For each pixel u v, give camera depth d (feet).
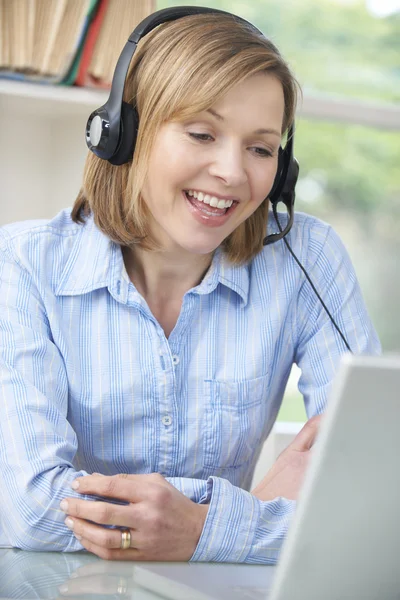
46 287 4.79
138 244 4.83
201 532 3.87
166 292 5.01
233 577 3.54
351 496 2.69
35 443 4.27
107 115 4.47
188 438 4.88
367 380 2.50
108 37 6.55
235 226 4.60
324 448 2.59
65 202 7.48
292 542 2.75
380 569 2.95
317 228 5.43
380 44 15.66
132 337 4.85
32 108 6.95
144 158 4.43
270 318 5.10
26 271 4.78
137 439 4.85
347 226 16.10
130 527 3.81
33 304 4.71
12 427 4.31
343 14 15.58
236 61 4.17
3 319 4.62
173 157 4.31
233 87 4.19
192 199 4.45
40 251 4.87
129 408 4.81
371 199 16.10
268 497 4.55
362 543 2.82
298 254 5.29
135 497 3.84
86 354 4.82
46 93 6.46
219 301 5.05
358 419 2.56
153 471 4.90
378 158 16.14
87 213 5.09
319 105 7.94
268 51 4.29
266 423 5.31
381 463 2.65
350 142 16.06
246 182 4.41
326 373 5.23
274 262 5.22
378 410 2.56
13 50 6.39
